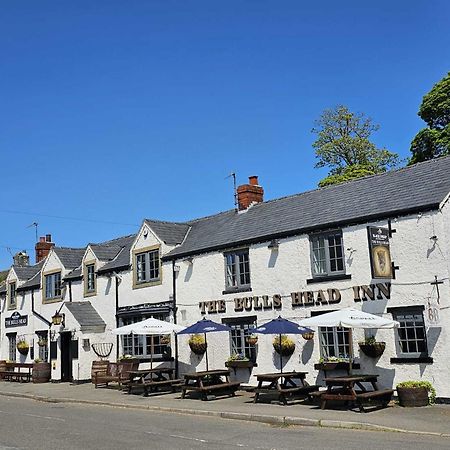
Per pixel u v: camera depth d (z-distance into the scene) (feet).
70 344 98.22
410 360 57.06
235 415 53.16
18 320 120.06
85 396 76.02
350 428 45.65
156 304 87.15
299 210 74.28
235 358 73.51
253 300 72.95
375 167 138.72
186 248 85.05
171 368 79.77
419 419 47.09
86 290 102.78
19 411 63.16
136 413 59.16
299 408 55.42
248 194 86.28
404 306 58.03
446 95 108.17
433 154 110.01
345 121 143.95
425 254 57.11
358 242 62.95
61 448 39.37
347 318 53.47
